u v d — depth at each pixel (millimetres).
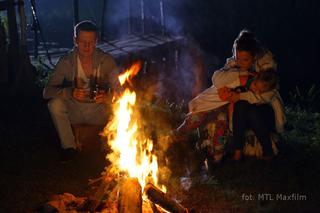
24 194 5172
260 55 5617
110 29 14148
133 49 10789
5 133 6941
